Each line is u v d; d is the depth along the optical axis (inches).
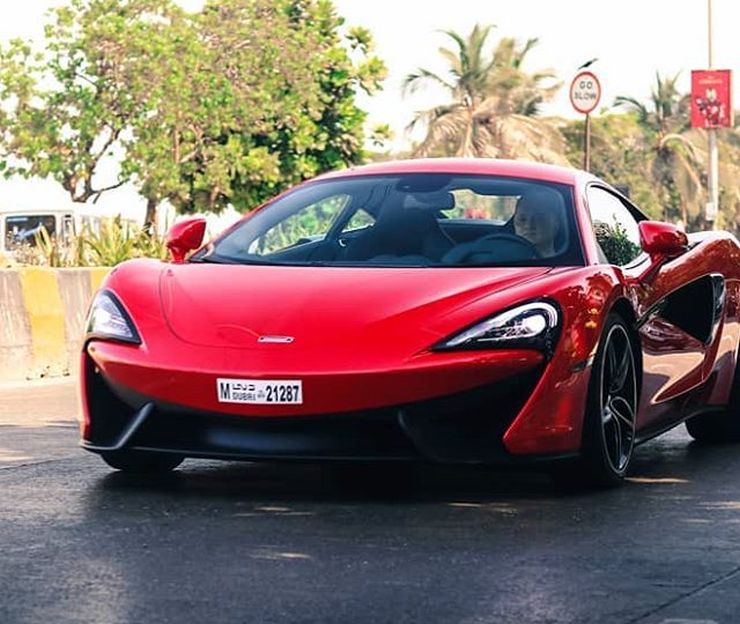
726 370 274.4
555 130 2303.2
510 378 199.6
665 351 245.1
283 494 210.4
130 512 196.1
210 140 1699.1
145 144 1625.2
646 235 239.6
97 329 212.1
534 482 223.1
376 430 197.8
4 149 1641.2
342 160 1786.4
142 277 221.0
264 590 151.9
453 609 144.6
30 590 151.6
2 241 1295.5
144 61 1619.1
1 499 206.2
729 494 215.9
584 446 212.1
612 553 171.3
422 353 197.8
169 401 201.6
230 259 231.5
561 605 146.3
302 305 206.2
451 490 214.5
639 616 142.4
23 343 464.1
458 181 241.9
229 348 200.8
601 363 213.0
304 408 196.5
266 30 1683.1
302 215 238.5
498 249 225.8
